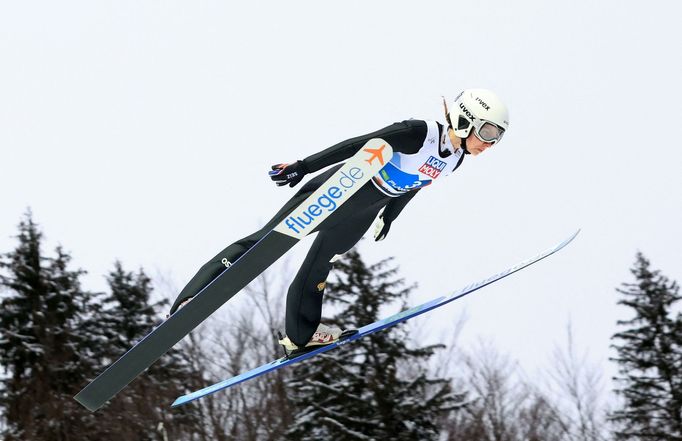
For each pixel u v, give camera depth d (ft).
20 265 180.75
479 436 136.05
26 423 150.51
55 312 178.81
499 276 44.75
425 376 138.00
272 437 134.92
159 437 138.41
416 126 39.63
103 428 141.69
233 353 152.66
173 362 153.48
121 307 190.08
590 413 144.66
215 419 140.77
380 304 144.97
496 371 146.61
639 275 169.27
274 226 40.78
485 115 39.42
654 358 159.02
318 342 44.16
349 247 42.73
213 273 39.86
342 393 134.62
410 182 40.86
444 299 44.96
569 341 151.64
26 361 169.58
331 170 41.09
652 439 146.72
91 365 173.88
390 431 131.03
